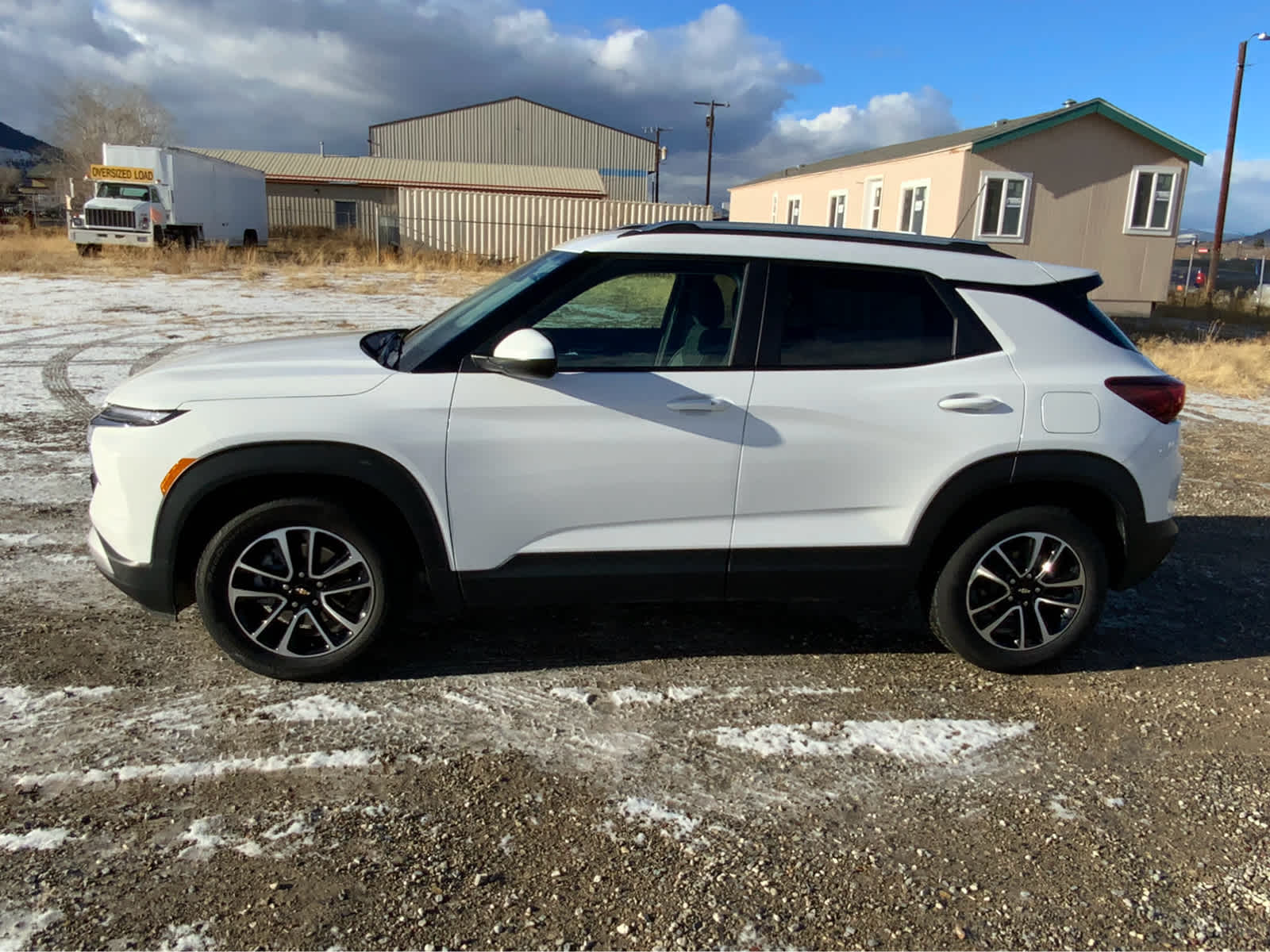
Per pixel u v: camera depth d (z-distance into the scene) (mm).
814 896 2471
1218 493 6922
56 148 54062
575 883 2480
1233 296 26281
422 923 2311
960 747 3266
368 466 3227
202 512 3297
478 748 3109
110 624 3938
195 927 2258
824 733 3316
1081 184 18766
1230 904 2500
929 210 19375
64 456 6590
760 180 30938
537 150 58625
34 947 2168
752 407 3396
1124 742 3348
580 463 3342
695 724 3340
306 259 28141
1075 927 2398
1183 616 4551
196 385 3268
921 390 3492
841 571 3584
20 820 2627
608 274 3463
